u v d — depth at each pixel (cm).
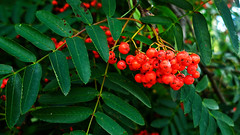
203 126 31
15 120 25
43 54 34
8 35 38
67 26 28
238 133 38
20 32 27
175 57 28
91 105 30
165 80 28
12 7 40
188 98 31
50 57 27
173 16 32
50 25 27
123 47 28
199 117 31
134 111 29
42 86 37
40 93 36
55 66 26
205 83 34
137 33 32
